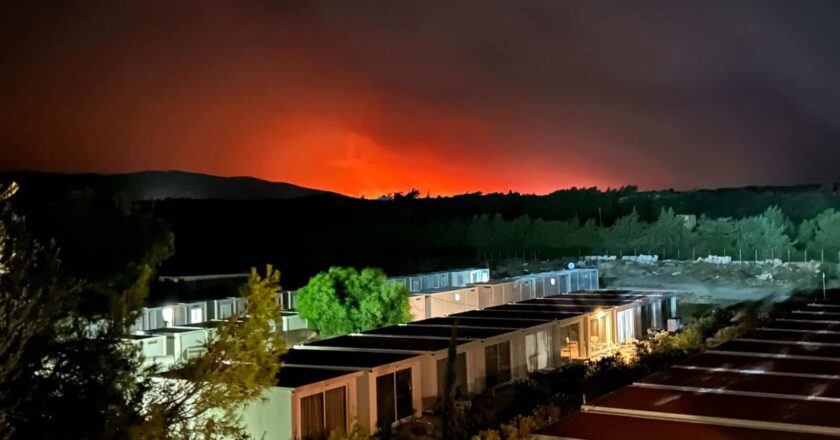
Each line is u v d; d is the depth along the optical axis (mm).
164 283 40688
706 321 31984
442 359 21578
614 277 63094
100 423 8156
